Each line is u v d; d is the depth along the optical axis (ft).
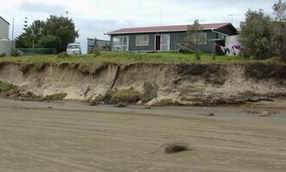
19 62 195.42
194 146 70.33
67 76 174.70
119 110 126.31
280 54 159.84
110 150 69.31
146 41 247.29
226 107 133.59
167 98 143.33
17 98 171.22
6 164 61.41
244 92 141.90
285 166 57.47
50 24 314.76
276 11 186.09
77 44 247.50
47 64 184.14
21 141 77.30
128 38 253.44
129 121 101.14
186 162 60.64
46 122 100.07
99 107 136.46
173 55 180.55
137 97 148.15
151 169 57.57
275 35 161.79
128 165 59.88
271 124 95.04
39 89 178.09
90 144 74.08
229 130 86.33
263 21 167.32
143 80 153.79
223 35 229.86
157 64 154.20
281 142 73.26
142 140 76.74
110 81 161.07
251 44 166.71
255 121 100.58
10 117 109.19
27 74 188.96
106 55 183.93
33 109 129.08
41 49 267.80
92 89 163.32
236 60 159.63
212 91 142.20
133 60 165.37
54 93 170.71
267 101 139.23
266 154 64.08
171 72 149.89
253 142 73.36
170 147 67.21
